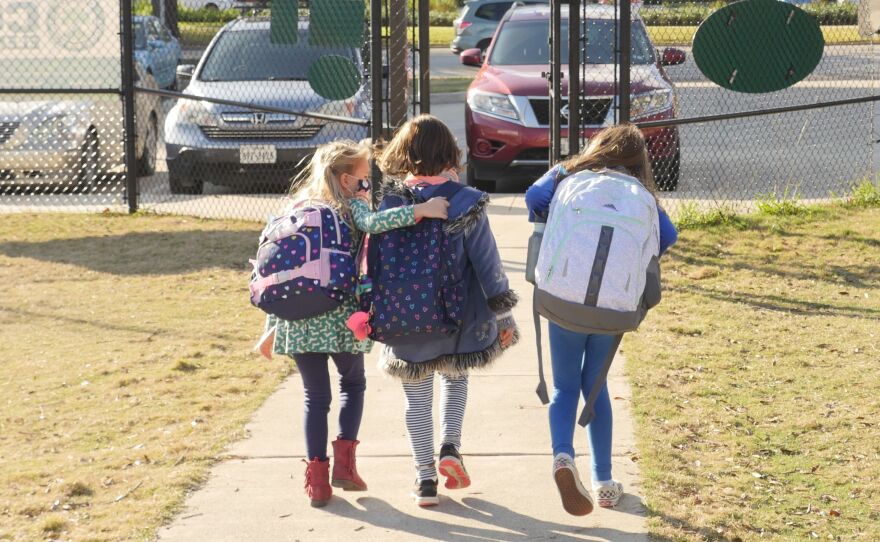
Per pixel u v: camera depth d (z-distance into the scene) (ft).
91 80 36.94
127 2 36.19
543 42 40.65
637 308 13.28
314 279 14.11
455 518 14.61
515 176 38.50
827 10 34.96
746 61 31.30
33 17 36.70
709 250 29.63
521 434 17.60
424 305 13.93
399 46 29.40
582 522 14.32
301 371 15.14
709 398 18.71
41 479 15.76
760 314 23.97
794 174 40.52
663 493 14.94
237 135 38.19
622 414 18.01
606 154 14.20
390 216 14.02
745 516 14.19
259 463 16.48
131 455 16.65
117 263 30.09
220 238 32.96
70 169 38.99
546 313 13.47
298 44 39.29
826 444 16.58
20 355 22.06
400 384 20.18
